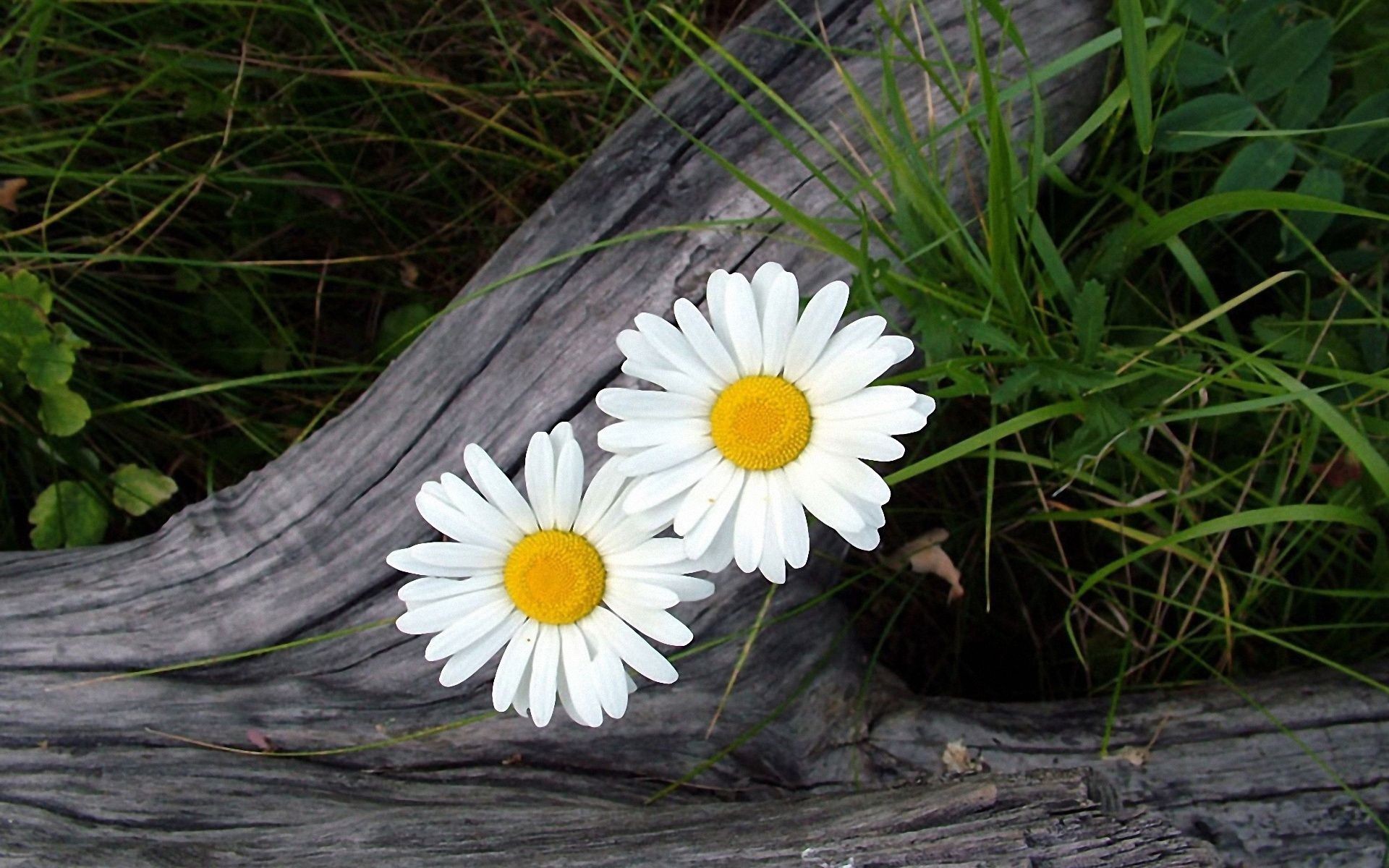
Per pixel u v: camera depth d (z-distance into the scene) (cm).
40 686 31
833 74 32
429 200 40
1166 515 33
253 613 32
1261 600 33
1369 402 31
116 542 36
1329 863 29
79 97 36
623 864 27
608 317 31
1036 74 29
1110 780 30
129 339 38
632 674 32
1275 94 30
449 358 32
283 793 30
